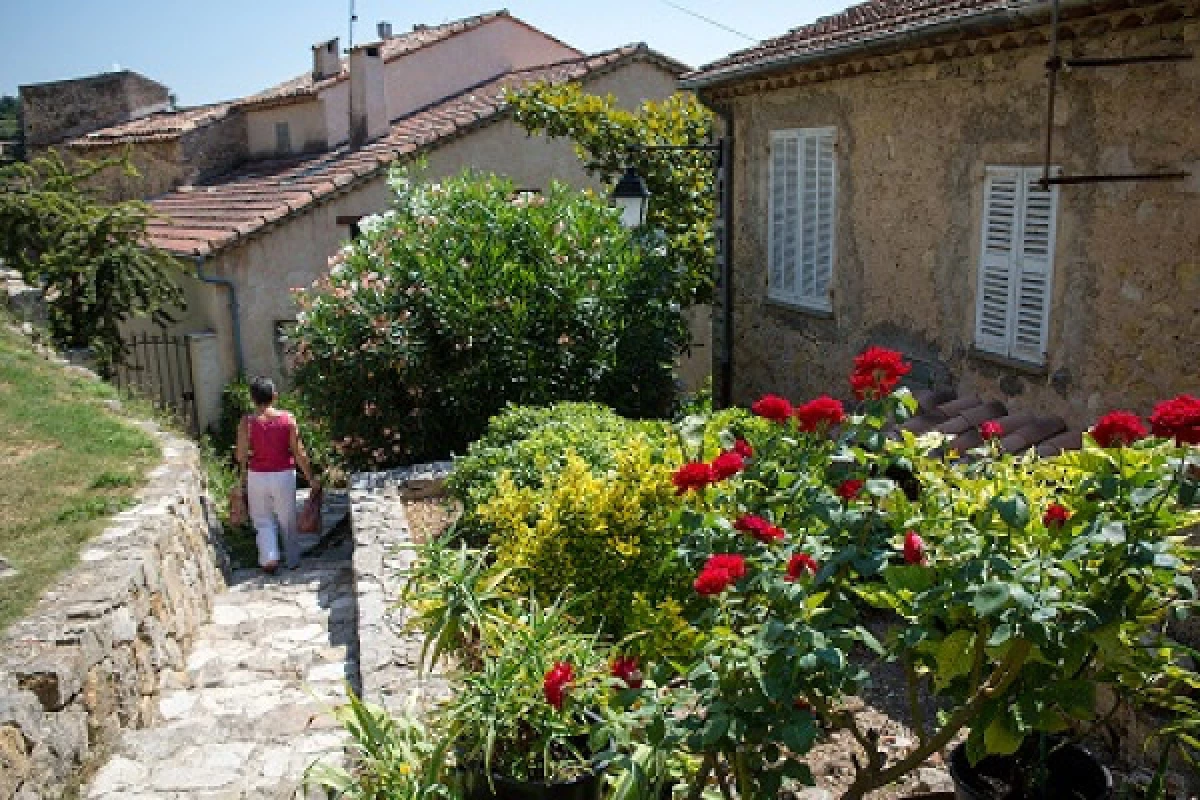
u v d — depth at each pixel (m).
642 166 12.70
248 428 8.95
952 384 7.20
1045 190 5.43
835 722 3.38
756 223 9.69
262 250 15.59
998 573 2.79
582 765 3.41
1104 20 5.54
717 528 3.31
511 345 10.60
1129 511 2.89
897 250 7.64
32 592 5.47
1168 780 3.98
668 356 11.47
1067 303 6.16
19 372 10.10
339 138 20.28
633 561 4.43
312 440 13.45
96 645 5.03
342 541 10.04
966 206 6.89
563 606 3.92
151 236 17.20
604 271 11.12
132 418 9.70
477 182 11.73
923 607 2.92
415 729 3.77
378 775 3.61
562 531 4.49
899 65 7.17
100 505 6.91
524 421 8.32
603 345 11.04
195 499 8.13
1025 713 2.98
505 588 4.46
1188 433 2.77
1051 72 5.21
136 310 15.00
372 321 10.45
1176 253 5.43
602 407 9.12
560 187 11.84
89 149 23.98
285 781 4.68
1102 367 5.95
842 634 2.88
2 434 8.42
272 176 19.20
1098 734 4.39
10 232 14.24
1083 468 3.14
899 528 3.13
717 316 10.52
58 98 27.16
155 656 5.97
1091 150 5.87
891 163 7.61
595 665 3.71
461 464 7.79
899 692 5.07
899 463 3.39
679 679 3.84
